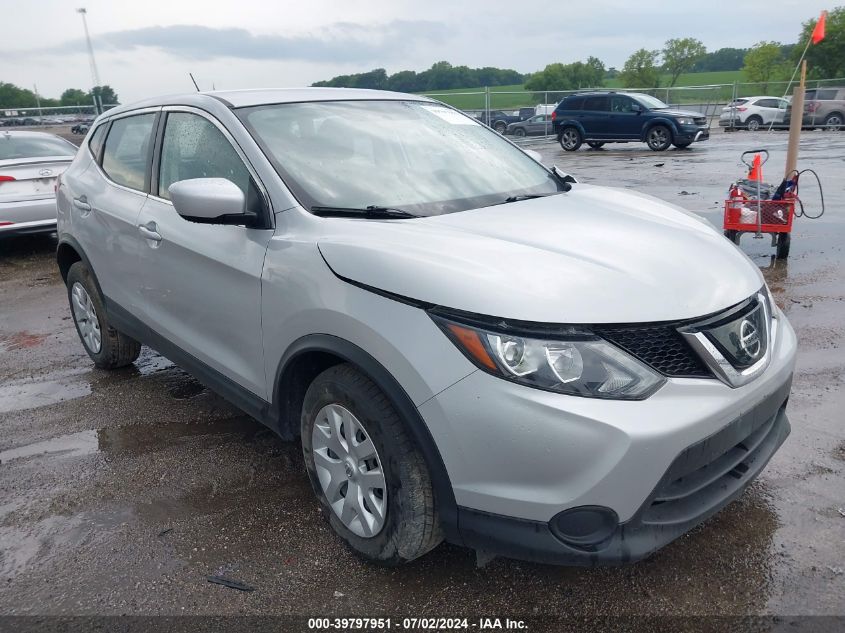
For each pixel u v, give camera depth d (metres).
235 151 3.30
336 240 2.75
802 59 7.51
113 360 4.94
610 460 2.17
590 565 2.27
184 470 3.66
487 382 2.25
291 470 3.61
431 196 3.25
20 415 4.44
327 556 2.90
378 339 2.45
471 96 28.77
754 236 8.14
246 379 3.26
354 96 3.95
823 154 16.83
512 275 2.39
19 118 27.84
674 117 20.27
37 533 3.17
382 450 2.54
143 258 3.90
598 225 2.95
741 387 2.43
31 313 6.77
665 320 2.31
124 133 4.39
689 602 2.56
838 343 4.90
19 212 8.62
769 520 3.00
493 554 2.54
